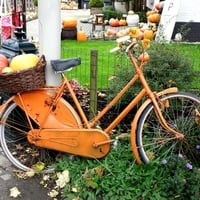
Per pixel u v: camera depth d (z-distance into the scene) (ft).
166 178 7.66
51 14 8.61
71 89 8.48
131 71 10.13
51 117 8.34
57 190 7.89
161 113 8.21
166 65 9.81
